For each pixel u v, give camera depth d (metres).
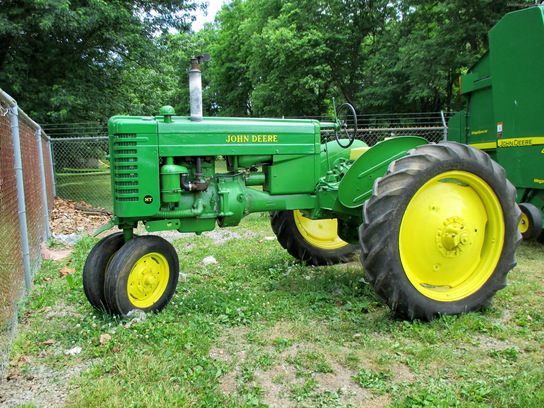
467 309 3.48
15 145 4.14
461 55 16.11
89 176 11.83
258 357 2.83
